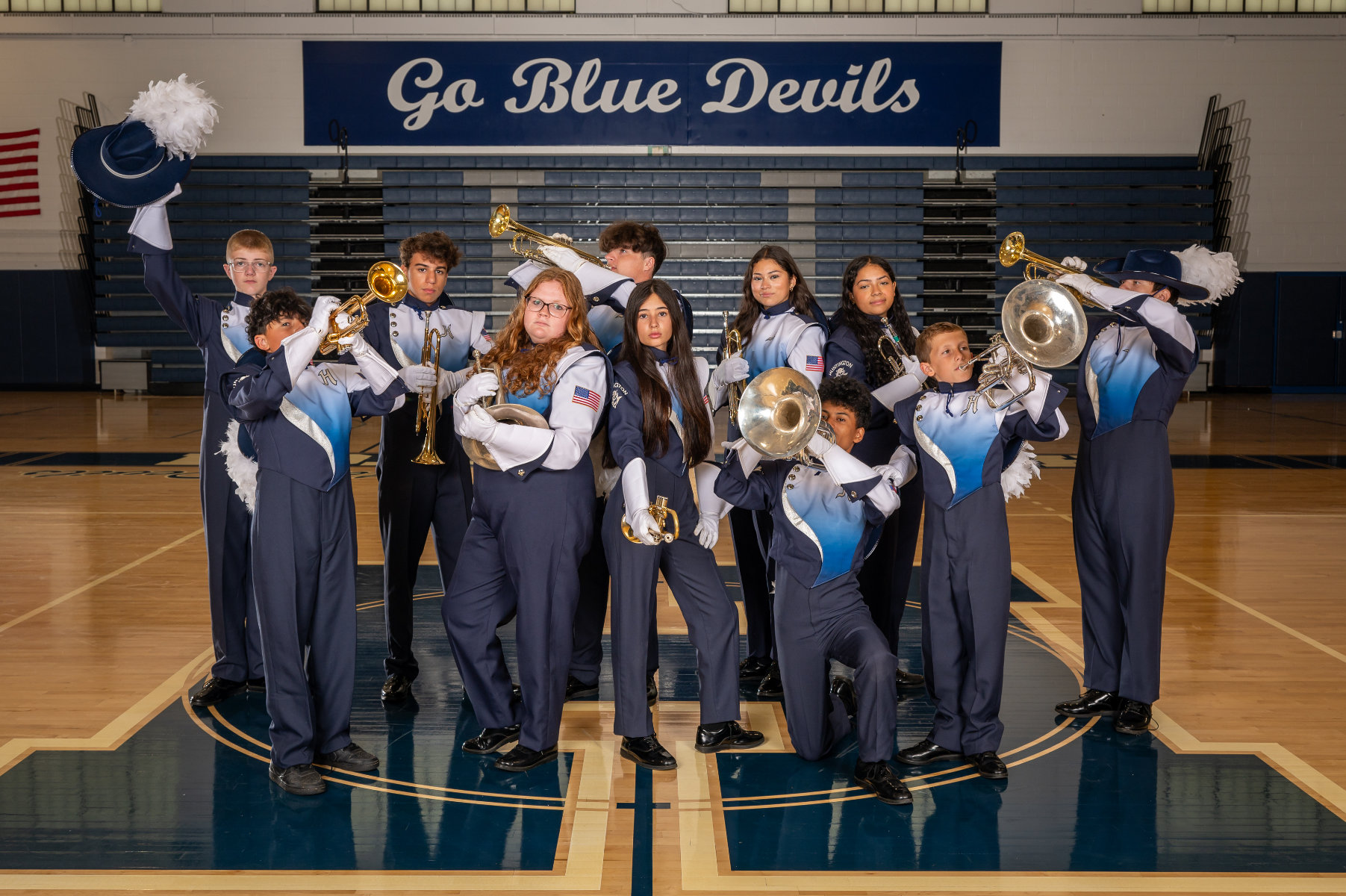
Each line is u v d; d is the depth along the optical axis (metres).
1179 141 16.75
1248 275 16.89
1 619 5.23
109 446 11.13
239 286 4.12
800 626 3.59
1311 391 17.12
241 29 16.41
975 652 3.56
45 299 16.39
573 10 16.56
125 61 16.33
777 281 4.09
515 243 4.23
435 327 4.25
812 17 16.61
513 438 3.34
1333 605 5.59
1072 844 3.09
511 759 3.58
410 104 16.62
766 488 3.66
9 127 16.22
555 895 2.80
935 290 16.84
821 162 16.84
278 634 3.37
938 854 3.03
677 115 16.77
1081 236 16.78
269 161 16.59
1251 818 3.25
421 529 4.25
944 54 16.64
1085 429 4.01
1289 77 16.55
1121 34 16.55
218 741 3.80
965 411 3.52
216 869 2.92
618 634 3.64
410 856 3.00
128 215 16.31
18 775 3.50
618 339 4.21
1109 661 4.06
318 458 3.39
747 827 3.20
